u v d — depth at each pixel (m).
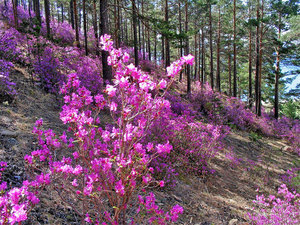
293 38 20.41
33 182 2.50
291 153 13.18
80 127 2.46
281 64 23.80
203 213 4.78
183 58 2.35
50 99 7.14
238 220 4.88
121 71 2.49
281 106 33.72
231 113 15.09
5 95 5.88
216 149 8.56
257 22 19.19
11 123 4.89
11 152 3.90
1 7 19.61
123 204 2.44
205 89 19.81
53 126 5.50
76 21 17.20
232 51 27.05
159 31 10.79
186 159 6.68
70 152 4.54
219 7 25.66
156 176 5.17
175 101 12.32
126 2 14.75
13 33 10.14
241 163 9.15
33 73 8.07
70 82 2.78
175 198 4.94
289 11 20.78
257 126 16.41
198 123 8.49
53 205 3.11
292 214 4.55
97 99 2.69
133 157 2.46
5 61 7.11
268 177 8.30
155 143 5.62
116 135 2.60
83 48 18.31
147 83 2.50
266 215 4.86
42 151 2.88
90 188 2.41
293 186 7.50
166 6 19.53
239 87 40.69
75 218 3.04
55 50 9.83
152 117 2.64
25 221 2.64
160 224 2.60
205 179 6.74
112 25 19.66
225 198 5.99
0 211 1.88
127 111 2.45
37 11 16.23
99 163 2.43
